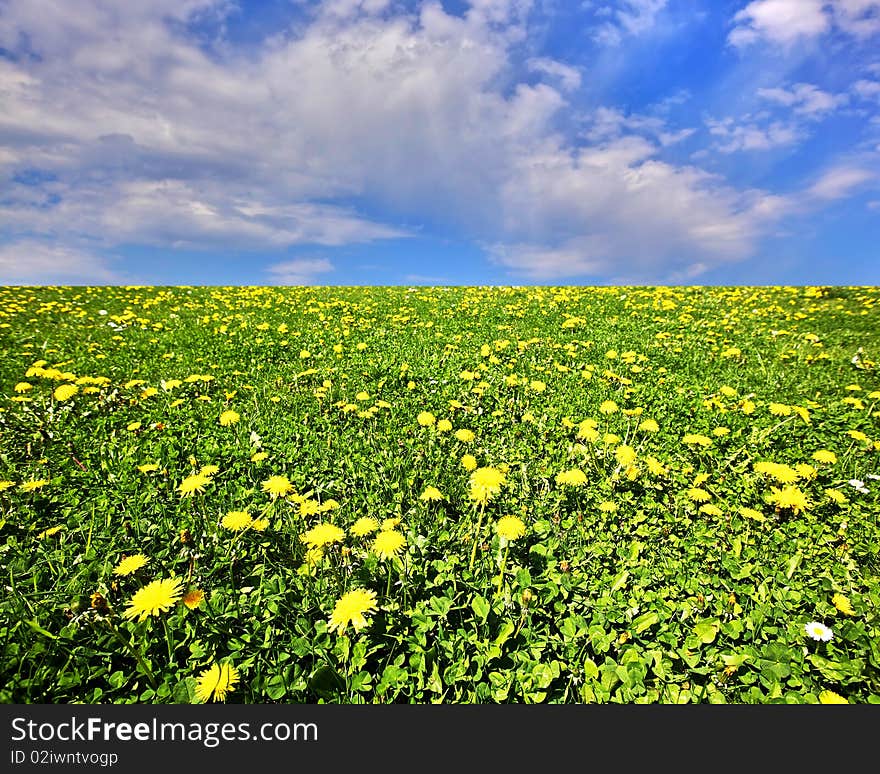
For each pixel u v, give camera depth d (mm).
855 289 14141
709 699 2121
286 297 15156
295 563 2941
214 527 3127
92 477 3771
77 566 2773
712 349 8234
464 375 6176
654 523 3396
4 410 4789
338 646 2271
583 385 6391
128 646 2111
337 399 5645
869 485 3982
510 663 2303
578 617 2492
